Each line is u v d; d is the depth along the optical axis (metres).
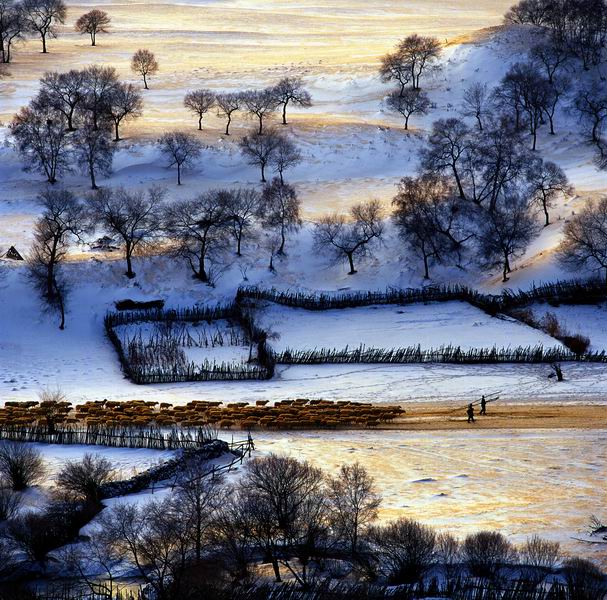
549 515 127.31
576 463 151.12
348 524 117.25
